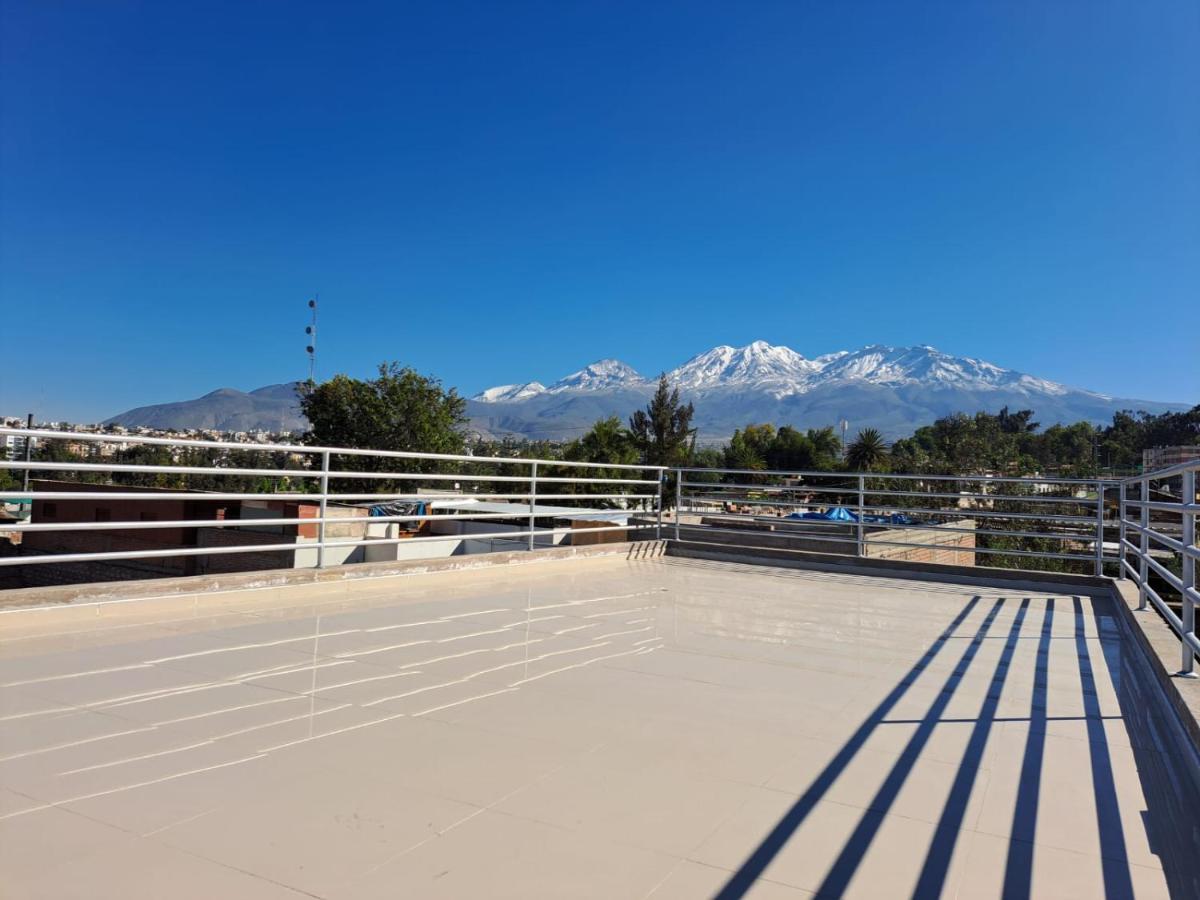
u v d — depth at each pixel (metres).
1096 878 2.37
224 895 2.14
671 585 8.98
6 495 5.12
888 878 2.34
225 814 2.65
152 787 2.86
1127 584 8.51
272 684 4.25
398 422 41.53
